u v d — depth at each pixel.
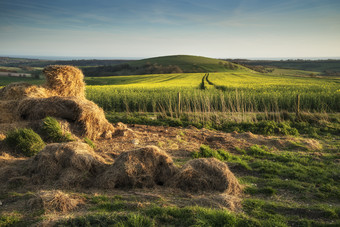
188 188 4.77
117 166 4.95
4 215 3.56
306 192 4.73
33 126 7.99
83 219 3.37
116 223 3.25
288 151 7.89
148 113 15.17
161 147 7.83
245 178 5.49
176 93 18.31
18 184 4.79
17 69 103.50
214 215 3.42
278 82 38.44
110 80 59.44
